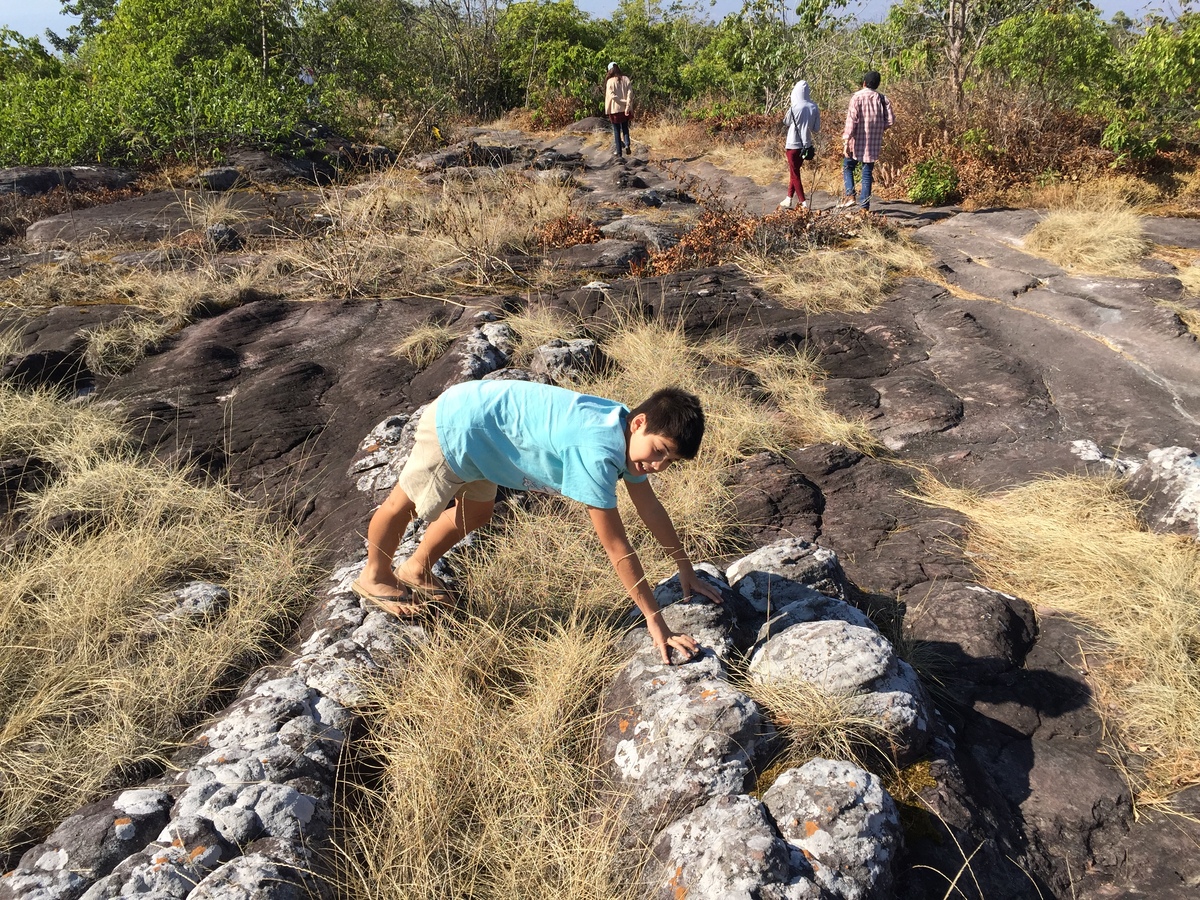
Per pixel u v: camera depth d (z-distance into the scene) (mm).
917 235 9258
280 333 7027
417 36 24734
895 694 2934
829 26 18484
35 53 20141
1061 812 2924
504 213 10234
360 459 5016
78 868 2467
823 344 6668
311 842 2590
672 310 7109
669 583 3523
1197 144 11305
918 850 2641
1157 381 5938
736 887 2281
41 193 11508
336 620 3564
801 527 4539
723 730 2758
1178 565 3895
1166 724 3227
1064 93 12180
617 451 2867
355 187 12328
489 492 3418
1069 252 8211
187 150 13367
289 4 17953
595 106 22453
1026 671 3553
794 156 10344
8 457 5203
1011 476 4961
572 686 3186
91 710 3270
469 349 6031
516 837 2748
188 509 4664
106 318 7203
